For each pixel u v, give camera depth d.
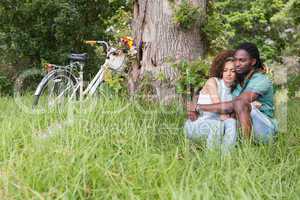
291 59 11.39
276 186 3.56
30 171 3.52
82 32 11.72
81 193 3.33
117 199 3.20
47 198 3.14
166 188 3.29
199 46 7.16
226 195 3.25
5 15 11.57
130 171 3.73
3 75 11.64
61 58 11.53
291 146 4.69
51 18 11.55
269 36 15.91
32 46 11.60
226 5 16.09
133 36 7.26
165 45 6.96
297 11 9.71
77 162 3.72
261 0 15.97
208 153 4.19
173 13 6.91
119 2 11.91
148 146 4.40
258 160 4.05
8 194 3.27
